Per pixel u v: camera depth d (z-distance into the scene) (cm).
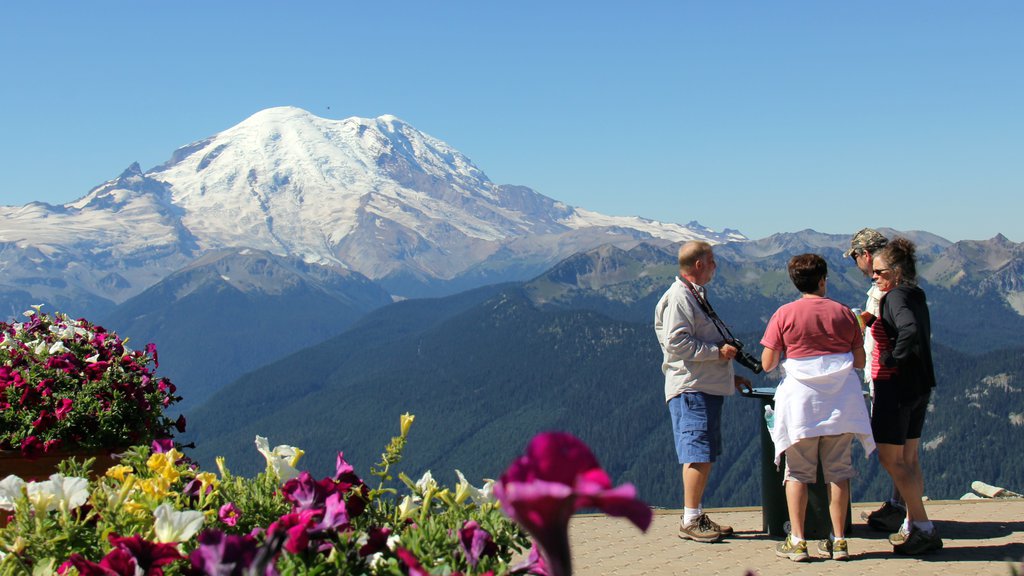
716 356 773
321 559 316
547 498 127
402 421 386
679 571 673
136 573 292
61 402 757
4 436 732
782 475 807
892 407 739
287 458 413
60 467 451
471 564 299
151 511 371
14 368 795
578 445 133
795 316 723
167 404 855
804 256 737
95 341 900
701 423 786
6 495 361
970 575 655
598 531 825
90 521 368
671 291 786
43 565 336
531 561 292
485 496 361
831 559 720
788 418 719
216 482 401
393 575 306
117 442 770
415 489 374
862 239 790
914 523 735
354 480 376
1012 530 806
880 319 751
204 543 247
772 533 809
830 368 711
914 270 749
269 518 385
